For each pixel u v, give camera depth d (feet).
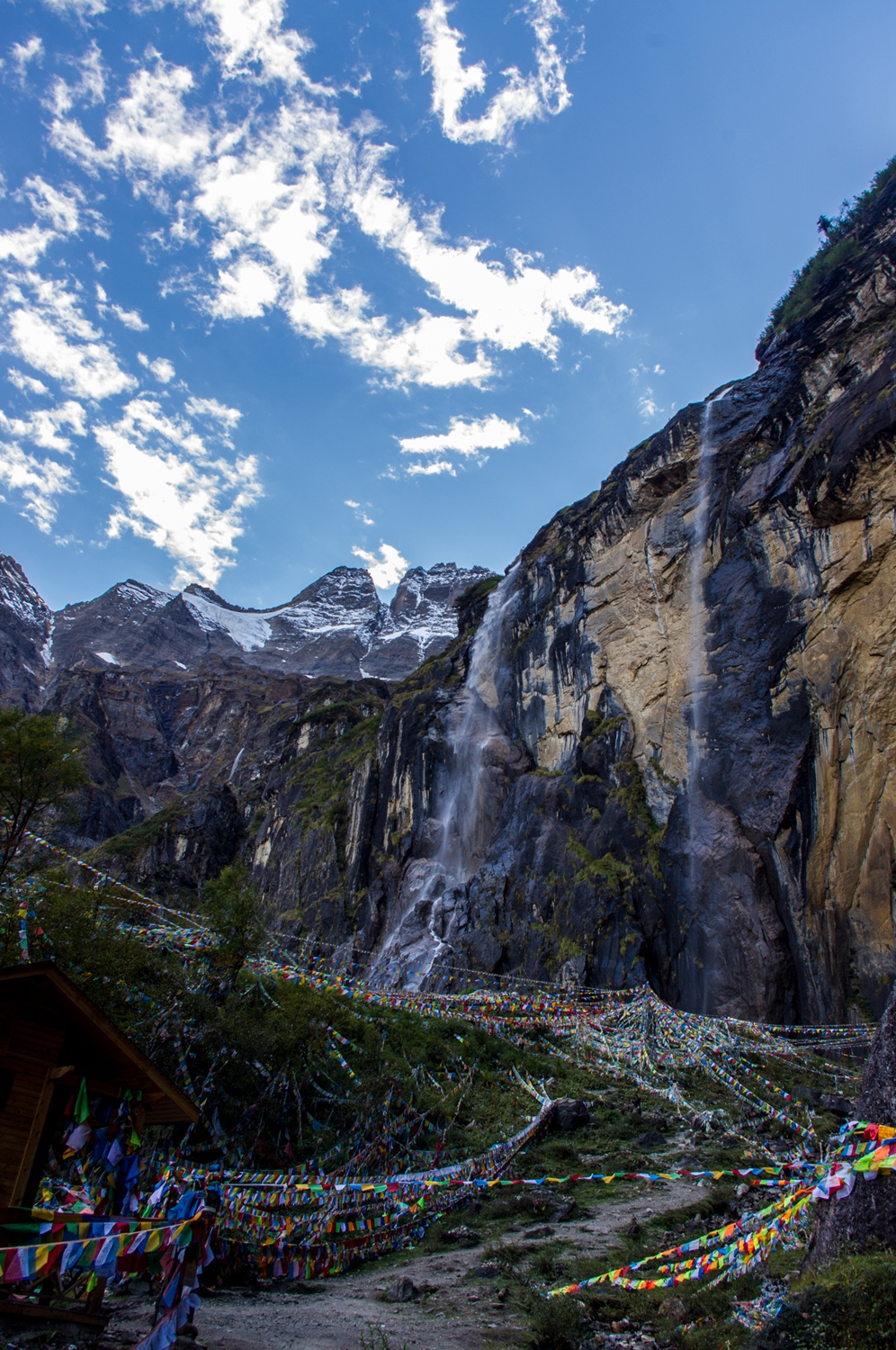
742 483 142.41
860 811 110.52
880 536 116.47
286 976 72.74
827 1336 21.57
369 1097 58.08
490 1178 52.70
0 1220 23.13
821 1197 23.94
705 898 121.08
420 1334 29.04
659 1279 32.19
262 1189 41.52
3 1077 24.97
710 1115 66.85
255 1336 27.55
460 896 156.04
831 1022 104.06
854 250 163.02
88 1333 23.93
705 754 133.08
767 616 131.64
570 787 153.58
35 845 63.36
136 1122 27.22
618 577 163.12
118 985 52.31
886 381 121.08
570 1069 83.15
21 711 65.67
